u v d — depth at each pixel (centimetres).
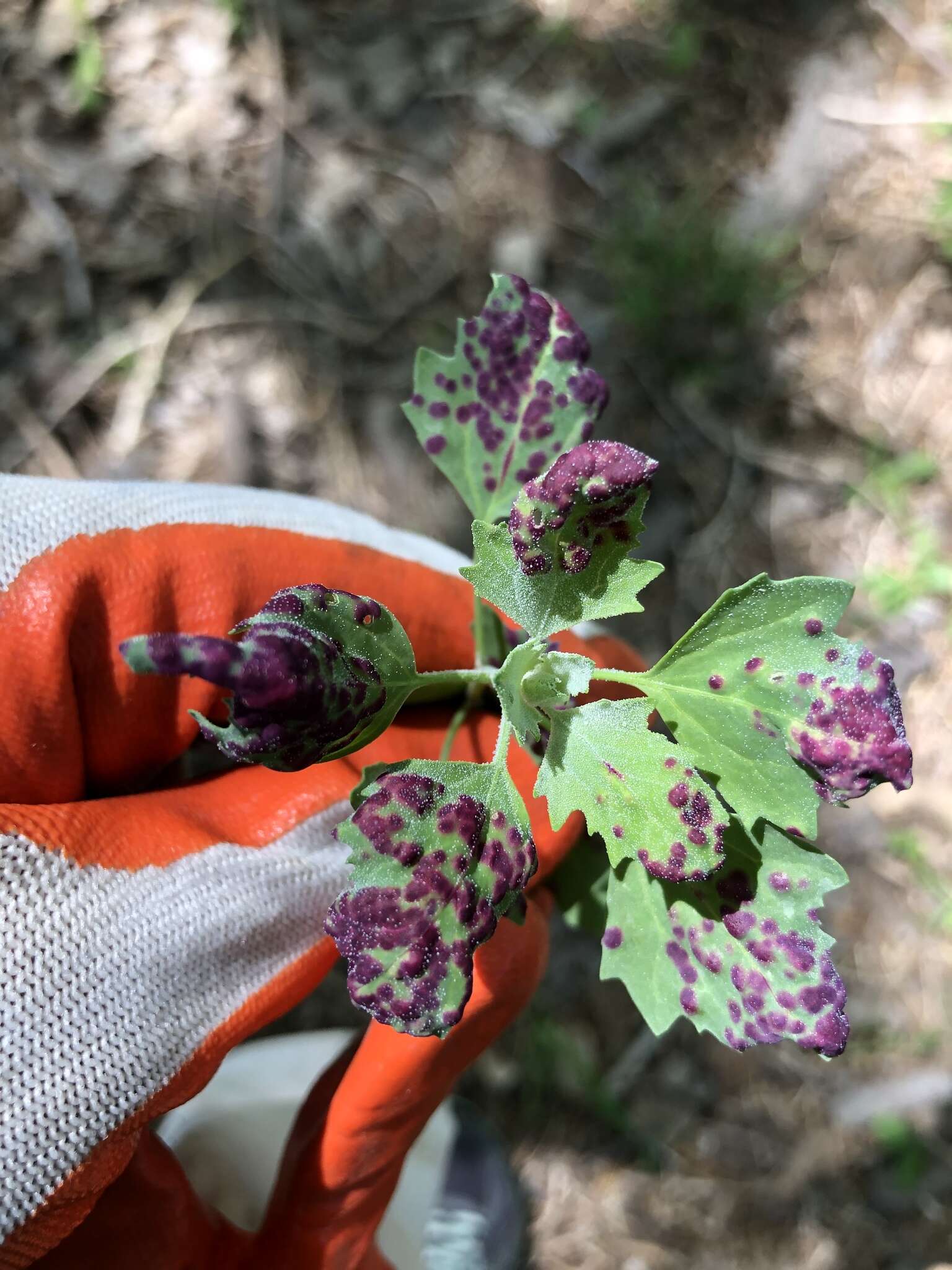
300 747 12
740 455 47
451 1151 32
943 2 54
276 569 19
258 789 18
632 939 16
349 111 48
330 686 12
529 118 50
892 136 51
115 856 15
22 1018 13
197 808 17
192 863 16
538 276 48
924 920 43
